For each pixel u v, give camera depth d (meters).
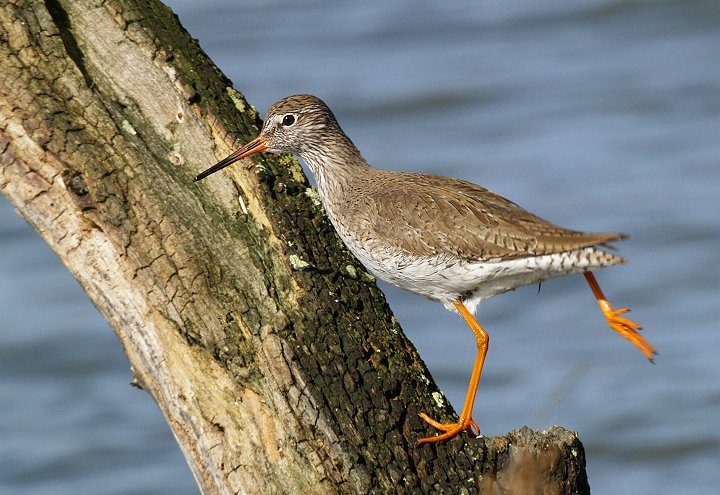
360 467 10.33
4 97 11.88
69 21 13.10
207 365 10.80
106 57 12.92
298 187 12.95
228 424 10.55
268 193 12.46
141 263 11.26
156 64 12.98
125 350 11.39
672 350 21.80
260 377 10.66
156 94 12.78
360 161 13.65
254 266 11.50
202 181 12.25
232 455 10.47
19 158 11.64
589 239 11.29
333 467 10.31
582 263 11.57
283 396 10.55
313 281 11.64
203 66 13.42
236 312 11.10
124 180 11.66
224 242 11.65
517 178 27.00
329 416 10.52
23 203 11.66
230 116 13.18
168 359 10.96
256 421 10.49
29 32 12.39
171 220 11.55
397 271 12.57
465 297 12.75
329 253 12.39
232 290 11.26
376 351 11.32
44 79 12.12
